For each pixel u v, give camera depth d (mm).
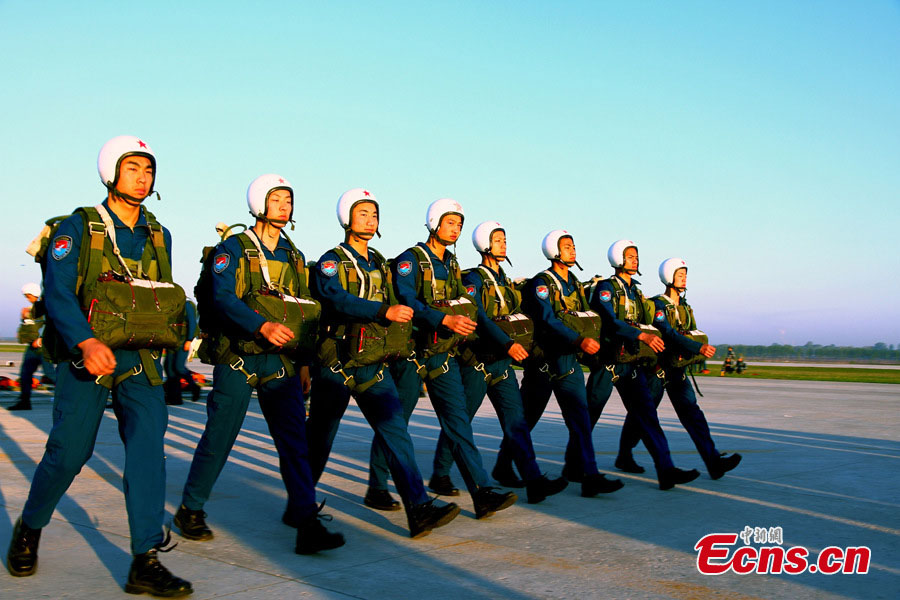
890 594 3373
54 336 3205
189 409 11828
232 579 3379
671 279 6711
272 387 3957
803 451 8164
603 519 4766
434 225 5051
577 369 5688
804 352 115750
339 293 4289
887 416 12578
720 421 11547
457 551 3945
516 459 5219
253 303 3855
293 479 3881
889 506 5234
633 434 6684
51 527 4230
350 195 4625
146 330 3211
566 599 3203
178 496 5184
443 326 4598
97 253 3203
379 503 4957
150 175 3438
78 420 3219
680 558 3873
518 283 6004
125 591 3180
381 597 3172
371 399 4301
